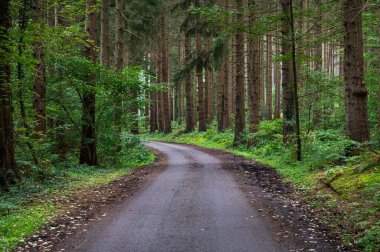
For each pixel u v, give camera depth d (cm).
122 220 734
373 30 1948
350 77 1104
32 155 1228
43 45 1273
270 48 3438
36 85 1427
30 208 827
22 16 1122
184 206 847
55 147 1744
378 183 779
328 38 1248
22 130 1143
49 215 771
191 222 710
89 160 1742
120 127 1905
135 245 585
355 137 1099
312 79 1628
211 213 777
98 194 1022
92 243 598
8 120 1061
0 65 1016
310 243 575
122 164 1903
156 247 574
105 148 1873
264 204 851
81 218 754
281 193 976
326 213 732
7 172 1030
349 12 1076
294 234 621
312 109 1745
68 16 1302
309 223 679
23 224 690
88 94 1695
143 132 5022
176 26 4156
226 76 3403
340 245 559
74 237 630
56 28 1229
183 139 3597
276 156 1741
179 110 4941
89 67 1608
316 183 1006
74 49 1550
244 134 2405
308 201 850
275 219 717
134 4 2777
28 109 1337
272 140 2173
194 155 2266
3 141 1038
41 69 1419
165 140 3859
